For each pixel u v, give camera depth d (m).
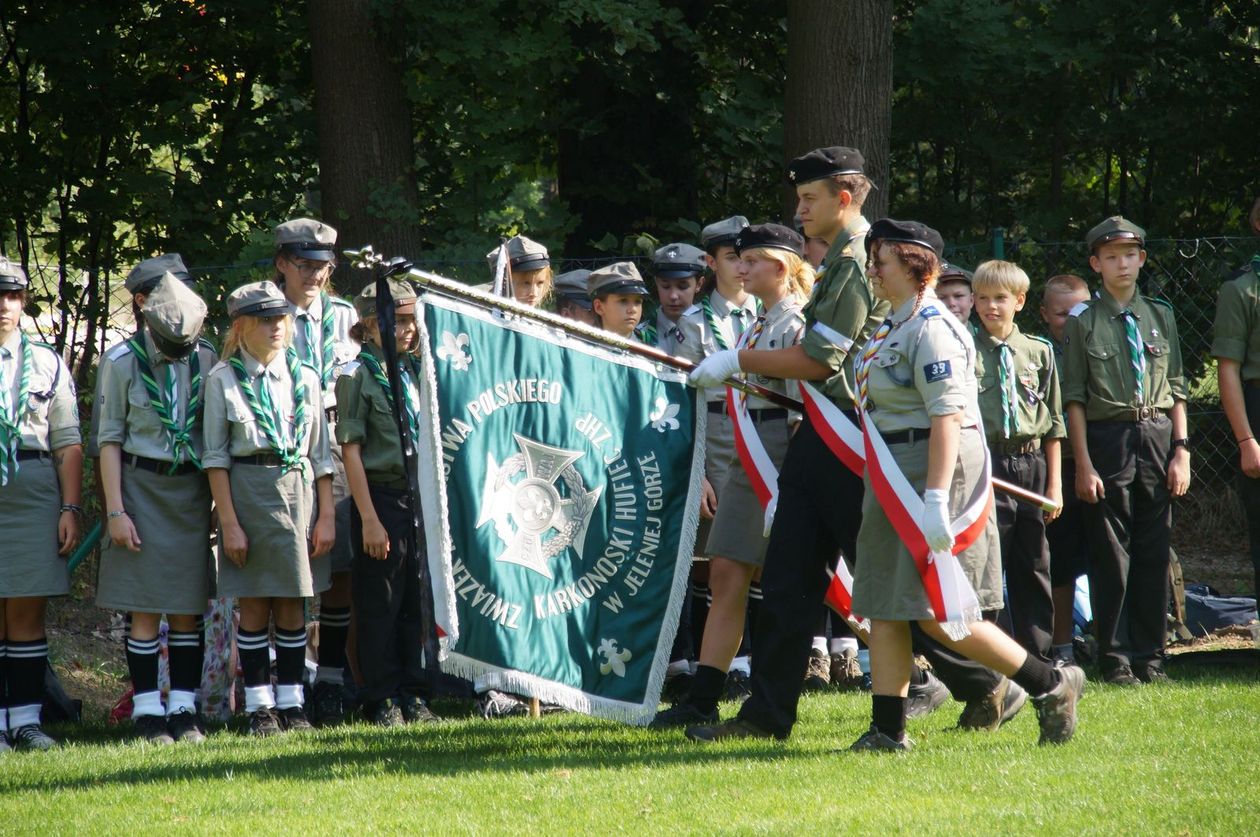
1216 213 21.19
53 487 10.02
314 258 10.88
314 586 10.09
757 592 10.65
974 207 22.06
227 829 6.68
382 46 16.94
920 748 8.02
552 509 8.38
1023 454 10.56
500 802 7.04
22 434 9.87
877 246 7.84
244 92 20.12
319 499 10.12
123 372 9.83
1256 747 7.75
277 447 9.75
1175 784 6.89
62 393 10.16
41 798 7.54
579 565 8.41
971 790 6.91
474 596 8.16
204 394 9.91
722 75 21.16
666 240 19.72
